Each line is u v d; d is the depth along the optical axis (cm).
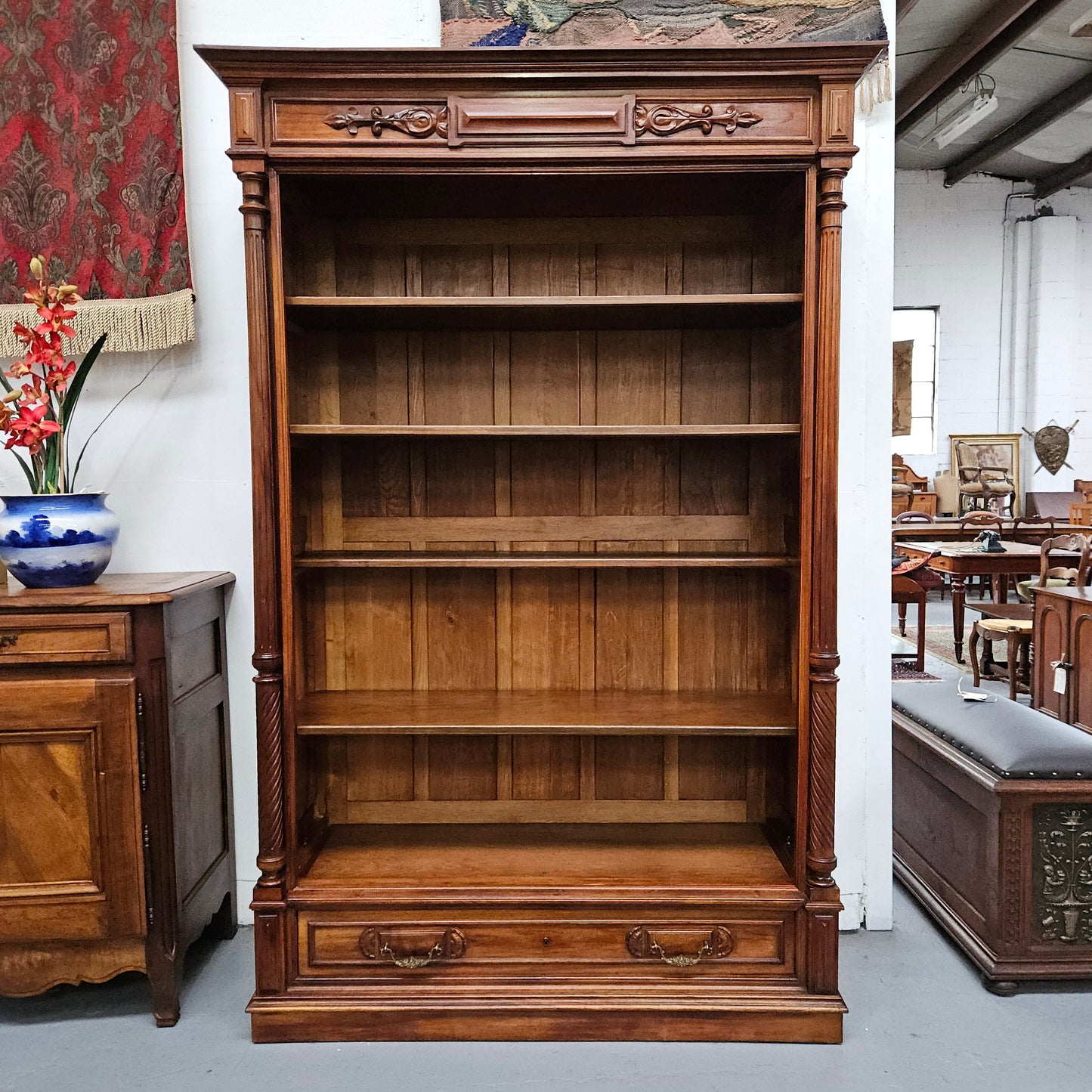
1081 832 194
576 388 218
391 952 181
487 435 182
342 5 212
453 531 220
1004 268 845
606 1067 171
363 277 214
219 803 215
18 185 210
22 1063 174
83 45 207
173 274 209
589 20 193
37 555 184
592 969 181
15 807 178
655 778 222
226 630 223
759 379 215
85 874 180
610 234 212
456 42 196
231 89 169
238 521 223
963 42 558
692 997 179
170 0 205
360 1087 165
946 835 224
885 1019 186
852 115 167
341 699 213
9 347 213
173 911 185
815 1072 169
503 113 169
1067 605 376
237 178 216
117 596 176
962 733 219
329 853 202
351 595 222
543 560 189
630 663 222
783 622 218
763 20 191
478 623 222
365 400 218
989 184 836
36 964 183
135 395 221
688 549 219
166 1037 182
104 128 208
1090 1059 173
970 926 210
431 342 217
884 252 212
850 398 215
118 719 178
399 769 223
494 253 214
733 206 204
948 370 855
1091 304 840
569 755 222
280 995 181
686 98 170
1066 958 195
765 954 181
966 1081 166
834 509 175
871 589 218
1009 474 801
